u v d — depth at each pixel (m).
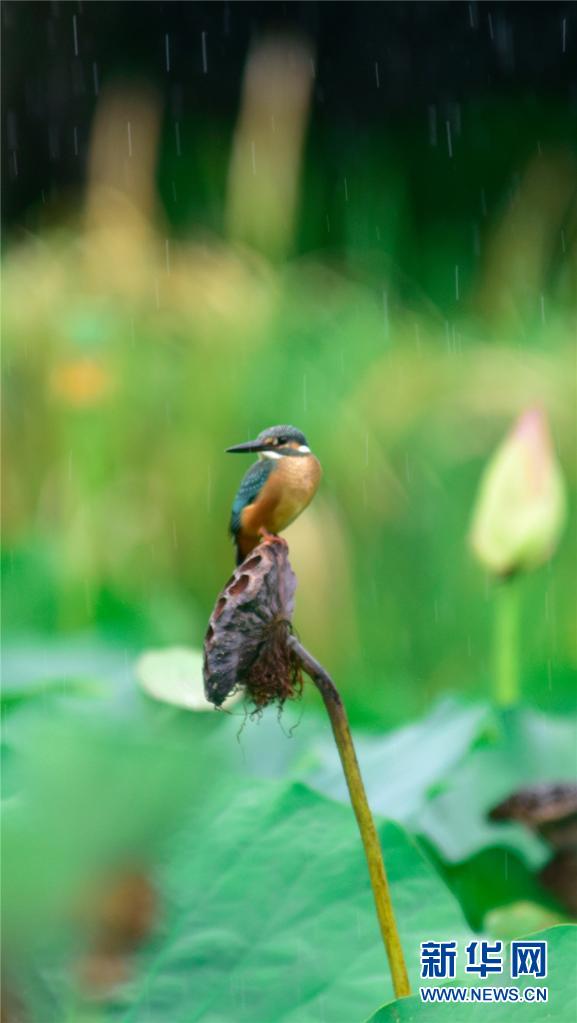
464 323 31.86
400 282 34.84
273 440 13.20
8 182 48.59
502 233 34.44
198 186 38.47
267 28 51.09
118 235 30.98
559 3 50.16
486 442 27.41
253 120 32.41
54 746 13.77
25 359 27.23
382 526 26.78
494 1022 13.02
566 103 48.75
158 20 51.03
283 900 13.39
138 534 26.23
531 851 13.77
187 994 13.30
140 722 14.22
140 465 27.12
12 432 27.06
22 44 49.44
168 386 27.75
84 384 26.84
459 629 25.67
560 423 27.41
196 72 50.81
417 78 50.91
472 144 47.78
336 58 51.44
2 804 13.59
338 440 27.22
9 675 16.14
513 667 14.55
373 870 13.03
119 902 13.42
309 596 25.80
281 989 13.28
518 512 14.40
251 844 13.46
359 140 49.06
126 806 13.54
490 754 13.96
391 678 24.89
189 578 26.48
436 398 27.78
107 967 13.34
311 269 32.28
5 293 28.83
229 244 32.47
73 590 21.78
